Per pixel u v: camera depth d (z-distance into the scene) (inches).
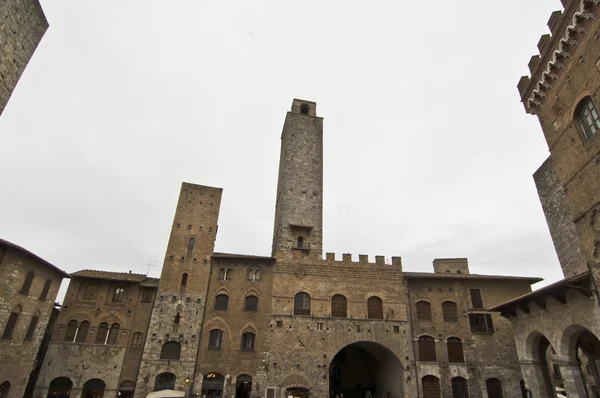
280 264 1758.1
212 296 1651.1
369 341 1648.6
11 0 673.6
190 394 1461.6
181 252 1713.8
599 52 786.8
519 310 1225.4
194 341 1553.9
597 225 831.7
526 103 1066.7
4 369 1249.4
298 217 1935.3
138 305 1658.5
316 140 2203.5
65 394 1473.9
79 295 1616.6
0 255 1201.4
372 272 1790.1
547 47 944.9
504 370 1625.2
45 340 1747.0
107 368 1525.6
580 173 876.6
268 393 1502.2
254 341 1587.1
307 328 1636.3
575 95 873.5
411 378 1594.5
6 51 679.1
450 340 1680.6
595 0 778.8
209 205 1847.9
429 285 1793.8
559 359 1014.4
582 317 924.6
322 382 1549.0
